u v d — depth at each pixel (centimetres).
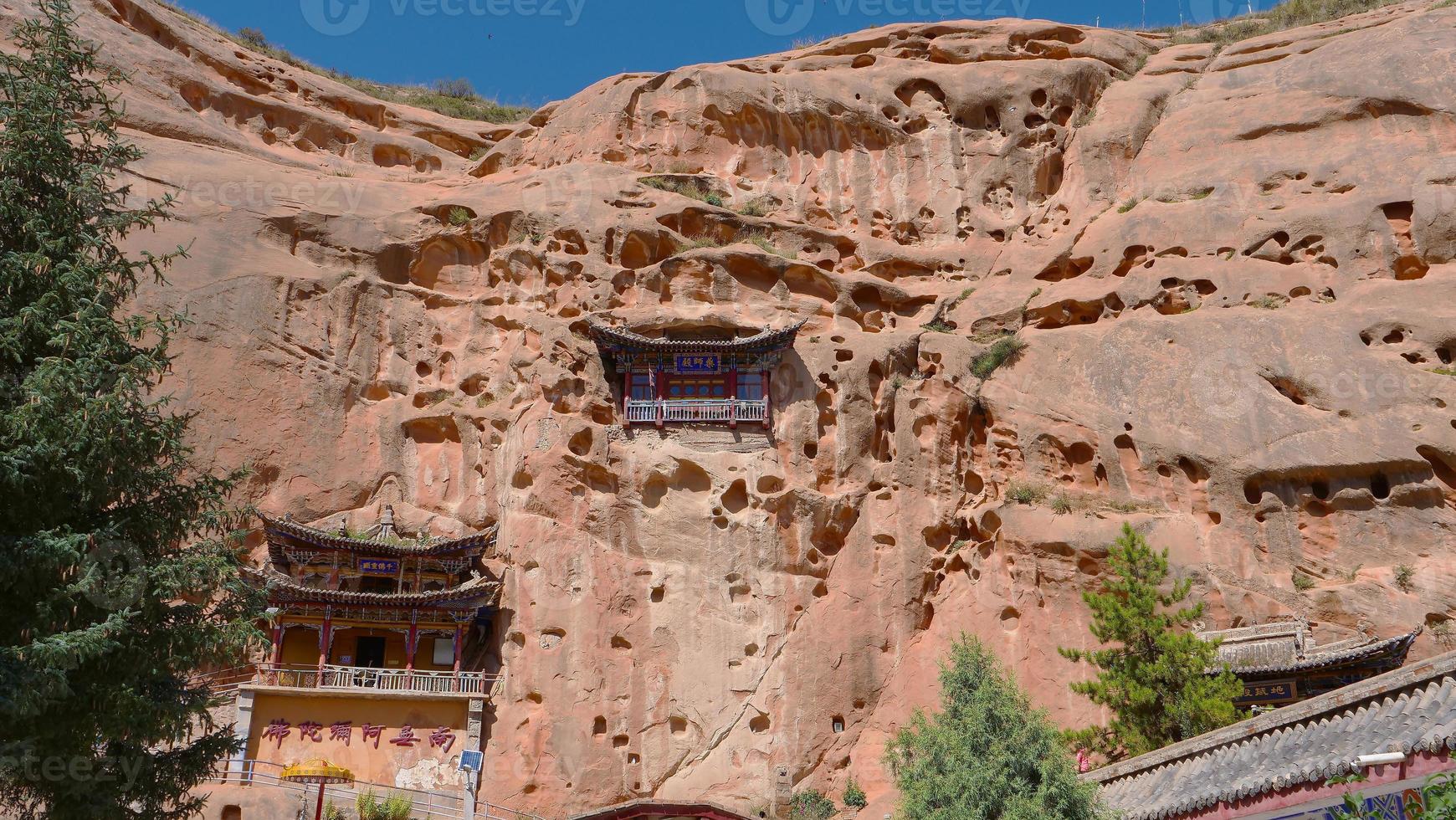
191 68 4331
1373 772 1527
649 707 3284
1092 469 3447
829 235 4141
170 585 1789
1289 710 1819
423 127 4803
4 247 1878
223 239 3734
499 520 3553
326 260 3900
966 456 3644
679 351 3712
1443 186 3547
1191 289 3659
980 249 4153
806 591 3447
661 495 3591
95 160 2023
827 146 4412
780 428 3666
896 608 3419
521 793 3100
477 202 4106
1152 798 1970
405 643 3481
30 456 1698
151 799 1825
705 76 4497
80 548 1712
